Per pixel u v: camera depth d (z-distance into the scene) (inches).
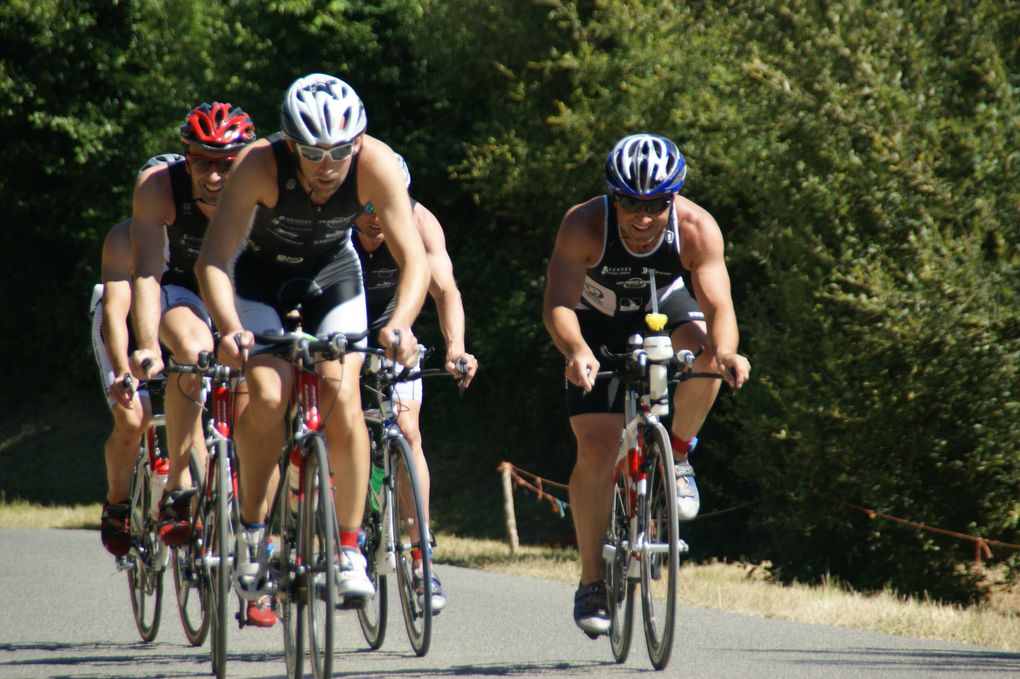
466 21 2425.0
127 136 3048.7
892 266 1519.4
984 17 1583.4
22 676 692.1
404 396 827.4
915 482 1558.8
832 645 801.6
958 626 943.0
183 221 788.0
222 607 658.8
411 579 765.9
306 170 604.7
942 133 1551.4
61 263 3400.6
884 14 1561.3
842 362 1540.4
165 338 756.6
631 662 725.3
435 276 836.0
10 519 2201.0
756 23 1658.5
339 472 617.6
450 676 676.7
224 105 770.2
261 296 653.9
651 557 682.8
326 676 579.2
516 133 2380.7
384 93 2802.7
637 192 698.2
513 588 1165.1
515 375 2647.6
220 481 673.6
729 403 1753.2
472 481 2669.8
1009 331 1481.3
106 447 839.7
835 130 1546.5
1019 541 1558.8
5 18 2891.2
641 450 692.1
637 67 2130.9
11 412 3331.7
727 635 852.6
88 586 1129.4
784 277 1598.2
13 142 3004.4
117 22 2992.1
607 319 773.9
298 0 2694.4
